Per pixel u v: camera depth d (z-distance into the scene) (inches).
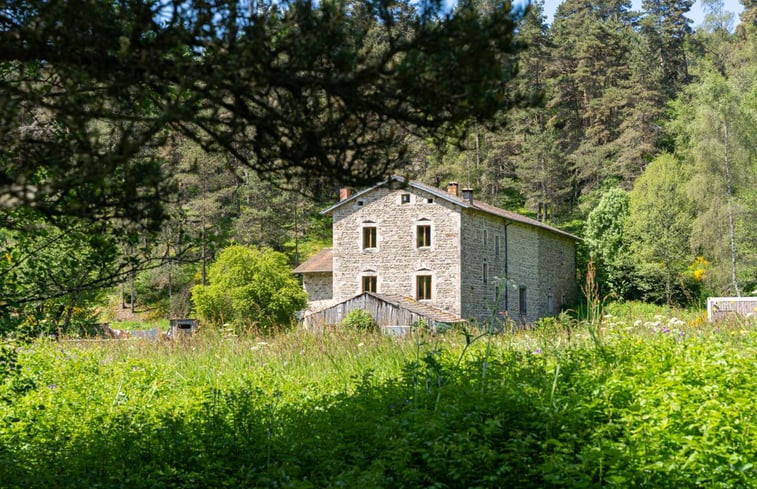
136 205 201.0
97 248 256.2
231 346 702.5
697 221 1815.9
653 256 2065.7
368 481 213.8
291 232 2977.4
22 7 204.7
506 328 585.3
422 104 199.8
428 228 1546.5
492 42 199.3
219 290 1321.4
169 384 487.5
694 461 208.7
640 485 207.3
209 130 205.3
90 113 194.2
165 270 2215.8
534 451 231.0
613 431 235.0
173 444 274.7
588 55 3582.7
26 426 322.7
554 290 2080.5
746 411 247.4
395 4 202.2
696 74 3521.2
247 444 274.7
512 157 3282.5
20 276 286.4
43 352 534.3
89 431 315.9
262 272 1338.6
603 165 3159.5
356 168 211.9
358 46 203.6
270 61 193.5
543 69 3671.3
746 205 1753.2
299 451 258.1
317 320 763.4
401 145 213.5
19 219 257.8
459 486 226.2
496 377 332.5
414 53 194.5
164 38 187.3
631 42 3848.4
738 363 323.0
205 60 197.9
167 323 2144.4
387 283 1568.7
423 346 562.6
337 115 204.4
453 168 3189.0
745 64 3097.9
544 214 3093.0
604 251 2288.4
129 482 239.8
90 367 525.7
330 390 441.1
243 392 346.9
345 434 271.9
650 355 358.0
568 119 3614.7
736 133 1815.9
